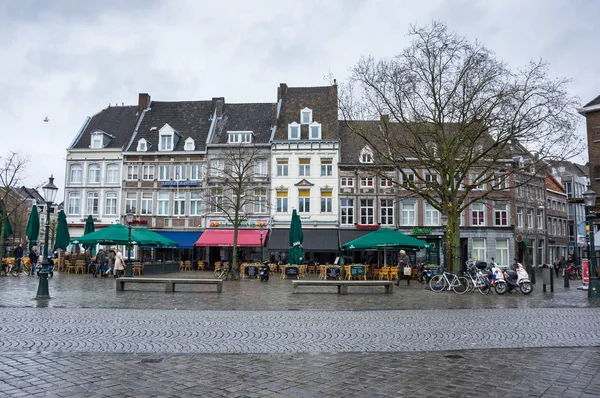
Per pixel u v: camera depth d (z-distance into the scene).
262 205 39.94
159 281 18.70
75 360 7.22
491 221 41.12
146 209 43.06
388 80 22.47
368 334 9.94
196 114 46.97
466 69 21.41
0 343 8.48
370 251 40.66
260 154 42.41
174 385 5.94
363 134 23.36
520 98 21.12
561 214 52.28
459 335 9.88
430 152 23.30
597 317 12.69
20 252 29.95
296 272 28.91
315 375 6.52
